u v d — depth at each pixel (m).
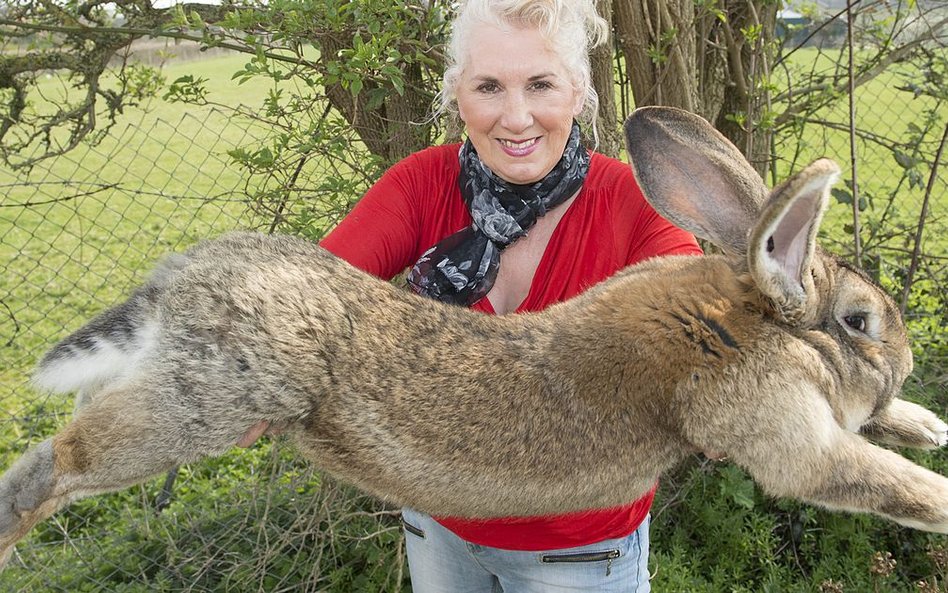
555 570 3.11
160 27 4.68
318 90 5.37
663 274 2.95
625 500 2.95
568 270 3.12
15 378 6.31
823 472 2.71
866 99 8.62
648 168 2.94
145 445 2.73
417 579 3.52
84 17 5.06
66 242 9.83
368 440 2.80
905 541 4.62
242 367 2.72
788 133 5.80
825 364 2.78
